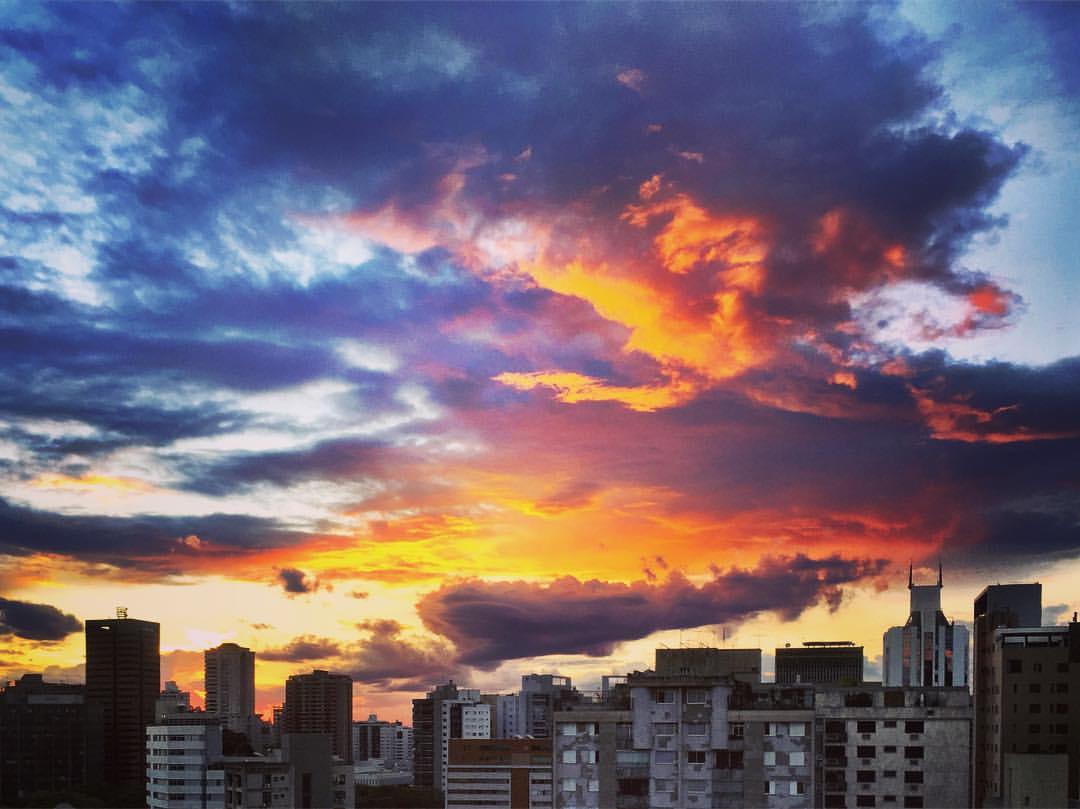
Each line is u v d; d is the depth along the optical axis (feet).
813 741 411.54
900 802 404.98
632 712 422.82
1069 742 628.69
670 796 415.64
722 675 427.33
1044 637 643.04
